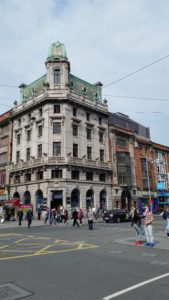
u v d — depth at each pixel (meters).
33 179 45.44
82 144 47.16
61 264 9.05
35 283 6.84
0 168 54.66
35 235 18.75
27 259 9.94
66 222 32.25
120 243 14.09
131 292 6.09
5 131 55.94
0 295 5.94
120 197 51.44
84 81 52.28
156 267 8.53
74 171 44.78
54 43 48.94
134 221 13.88
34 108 48.22
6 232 21.58
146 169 59.94
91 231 21.72
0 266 8.78
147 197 58.28
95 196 46.81
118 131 54.47
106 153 51.28
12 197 49.69
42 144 45.09
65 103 45.59
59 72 47.12
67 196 42.25
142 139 61.06
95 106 50.84
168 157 69.81
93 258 10.07
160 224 29.48
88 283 6.81
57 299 5.67
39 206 43.31
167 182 65.88
